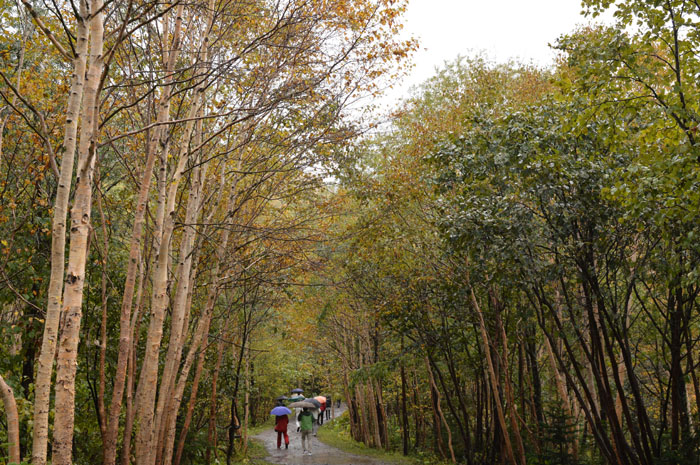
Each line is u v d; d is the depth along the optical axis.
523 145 9.84
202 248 12.36
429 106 15.20
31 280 9.20
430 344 16.48
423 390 24.06
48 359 4.78
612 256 10.35
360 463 16.95
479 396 17.97
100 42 5.31
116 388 7.18
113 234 11.40
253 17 9.02
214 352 15.77
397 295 15.99
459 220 10.67
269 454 19.50
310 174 11.41
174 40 7.77
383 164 14.86
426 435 23.97
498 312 13.89
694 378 12.22
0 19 7.62
